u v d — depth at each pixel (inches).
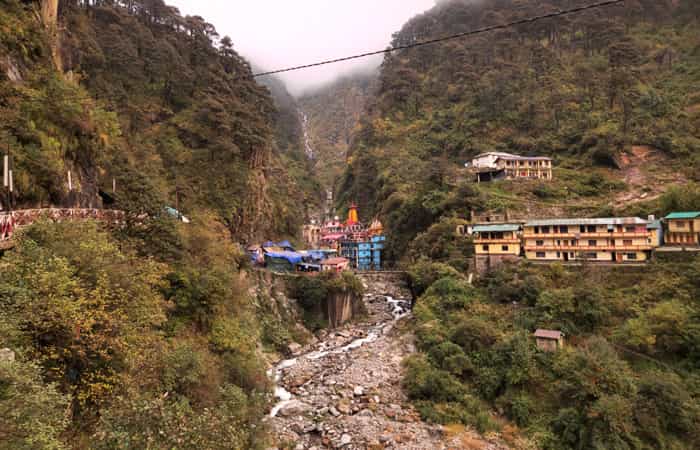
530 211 2182.6
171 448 371.2
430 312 1600.6
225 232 1818.4
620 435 895.7
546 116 3139.8
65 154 898.1
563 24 4060.0
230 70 2928.2
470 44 4510.3
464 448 924.6
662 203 1834.4
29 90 810.8
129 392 464.1
